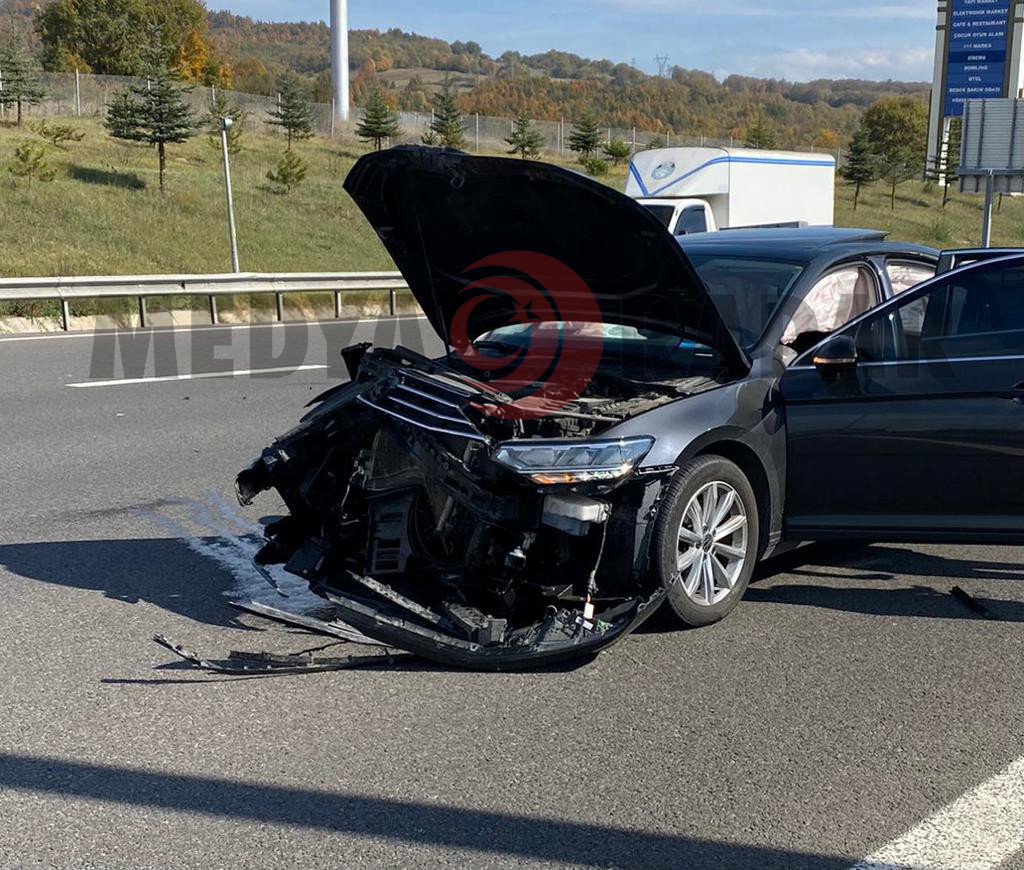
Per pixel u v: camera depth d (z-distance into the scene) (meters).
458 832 3.34
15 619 5.09
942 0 51.03
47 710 4.16
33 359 13.52
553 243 5.07
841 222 40.59
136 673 4.51
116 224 24.33
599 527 4.61
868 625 5.14
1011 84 50.41
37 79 36.47
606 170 43.78
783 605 5.40
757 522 5.24
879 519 5.34
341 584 4.97
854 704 4.29
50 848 3.24
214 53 74.00
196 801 3.51
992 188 25.23
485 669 4.53
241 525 6.64
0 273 18.66
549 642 4.46
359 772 3.71
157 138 29.73
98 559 5.97
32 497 7.24
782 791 3.61
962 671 4.63
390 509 4.93
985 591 5.64
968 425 5.17
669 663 4.66
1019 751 3.92
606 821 3.41
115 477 7.80
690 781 3.67
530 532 4.54
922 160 57.66
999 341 5.21
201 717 4.11
